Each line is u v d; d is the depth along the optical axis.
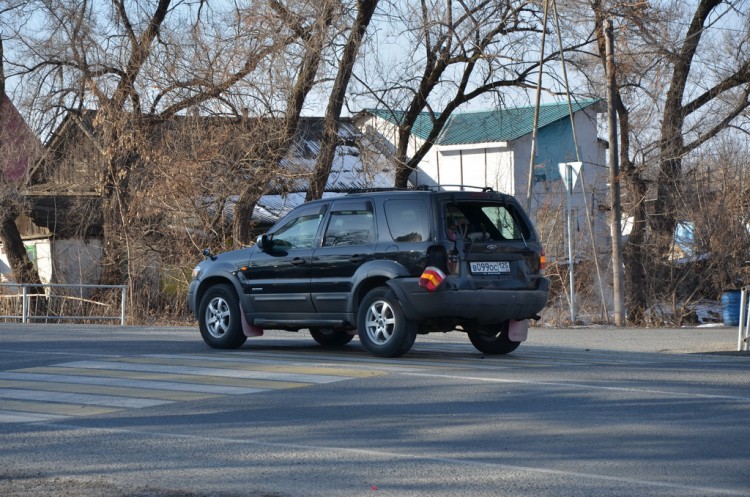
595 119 38.91
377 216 16.62
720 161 36.59
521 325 17.23
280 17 33.44
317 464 8.90
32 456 9.41
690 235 35.03
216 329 18.66
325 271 17.06
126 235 34.56
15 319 39.47
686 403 11.70
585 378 13.96
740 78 37.28
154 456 9.34
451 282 15.78
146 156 33.50
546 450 9.29
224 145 32.91
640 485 7.94
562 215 35.41
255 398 12.59
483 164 60.47
